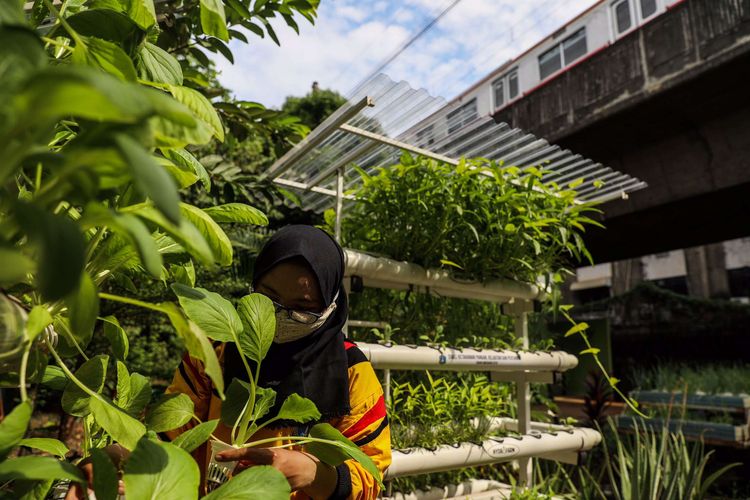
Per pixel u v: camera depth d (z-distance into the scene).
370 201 2.00
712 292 13.00
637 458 2.31
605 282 14.80
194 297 0.60
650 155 5.85
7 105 0.26
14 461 0.35
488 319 2.36
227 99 2.01
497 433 2.15
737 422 4.16
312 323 1.00
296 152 2.04
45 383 0.67
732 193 5.25
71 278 0.23
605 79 5.73
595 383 3.33
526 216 1.92
